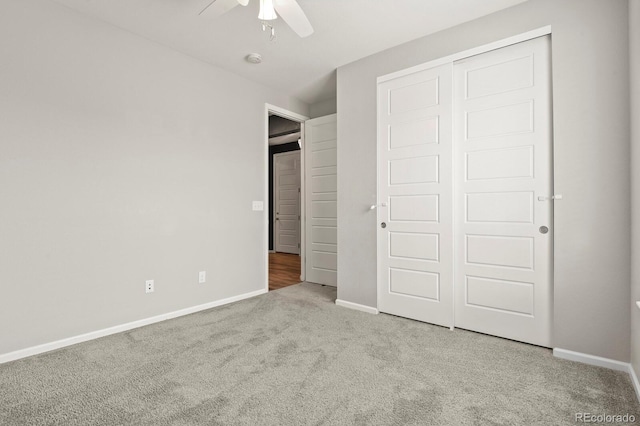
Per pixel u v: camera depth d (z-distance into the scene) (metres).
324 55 3.14
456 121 2.67
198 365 2.04
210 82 3.30
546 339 2.29
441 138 2.72
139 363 2.07
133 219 2.71
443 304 2.73
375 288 3.13
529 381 1.85
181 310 3.04
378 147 3.09
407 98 2.91
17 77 2.12
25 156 2.15
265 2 1.82
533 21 2.28
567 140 2.12
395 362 2.09
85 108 2.43
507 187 2.43
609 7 2.00
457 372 1.96
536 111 2.31
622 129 1.95
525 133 2.36
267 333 2.59
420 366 2.04
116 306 2.60
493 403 1.65
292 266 5.77
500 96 2.46
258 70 3.47
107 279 2.55
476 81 2.57
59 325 2.30
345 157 3.35
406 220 2.93
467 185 2.62
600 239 2.02
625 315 1.95
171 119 2.98
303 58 3.20
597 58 2.03
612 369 1.98
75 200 2.38
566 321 2.14
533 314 2.34
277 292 3.92
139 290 2.74
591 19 2.05
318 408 1.60
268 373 1.94
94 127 2.48
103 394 1.71
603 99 2.01
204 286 3.24
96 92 2.49
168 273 2.95
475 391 1.75
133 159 2.71
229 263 3.48
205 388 1.78
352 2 2.31
